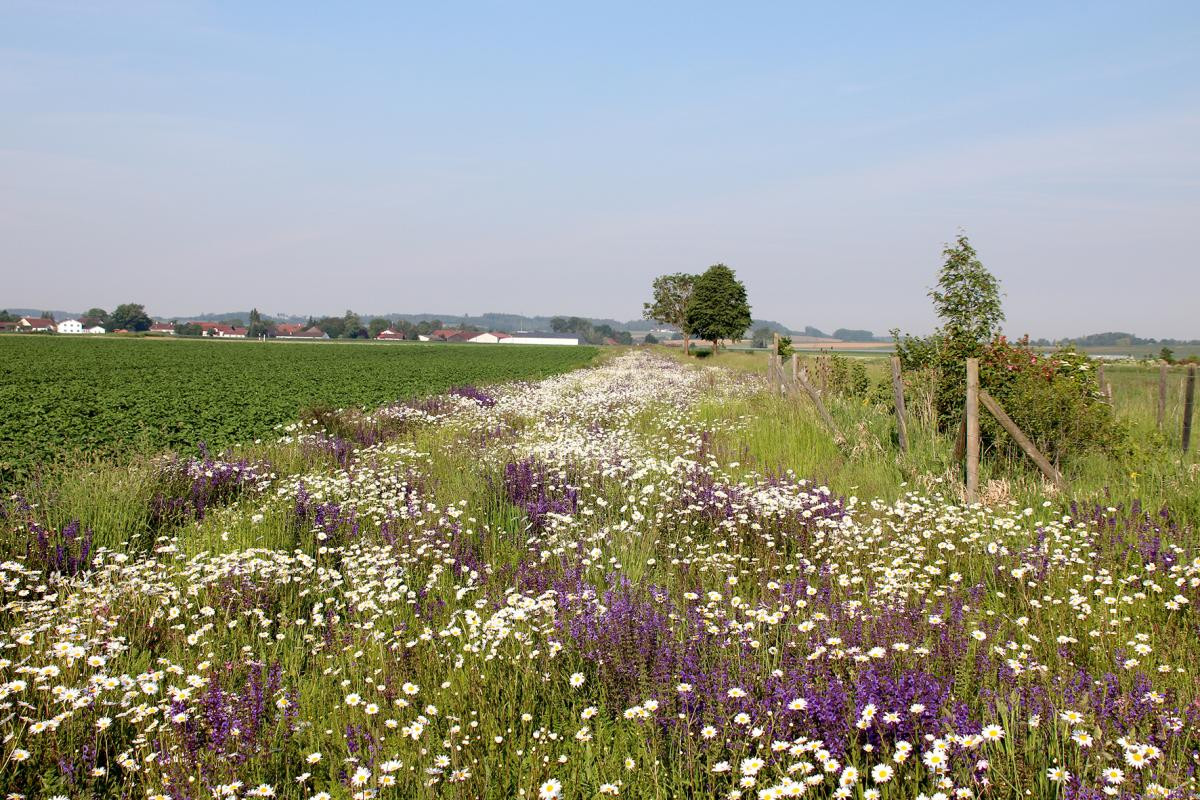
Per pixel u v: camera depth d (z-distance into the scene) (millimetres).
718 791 3369
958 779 3180
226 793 3268
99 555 6637
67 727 3873
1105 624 4820
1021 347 11438
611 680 4148
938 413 12219
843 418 13812
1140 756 3125
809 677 3891
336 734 3980
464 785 3410
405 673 4512
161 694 4344
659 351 110812
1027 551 6203
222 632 5148
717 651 4285
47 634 4930
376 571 5988
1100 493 8398
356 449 12828
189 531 7852
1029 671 3939
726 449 12094
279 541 7512
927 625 4602
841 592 5484
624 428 14352
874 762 3369
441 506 8344
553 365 52250
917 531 7203
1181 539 6469
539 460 10008
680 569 6398
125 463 11359
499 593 5746
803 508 7645
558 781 3318
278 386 29781
